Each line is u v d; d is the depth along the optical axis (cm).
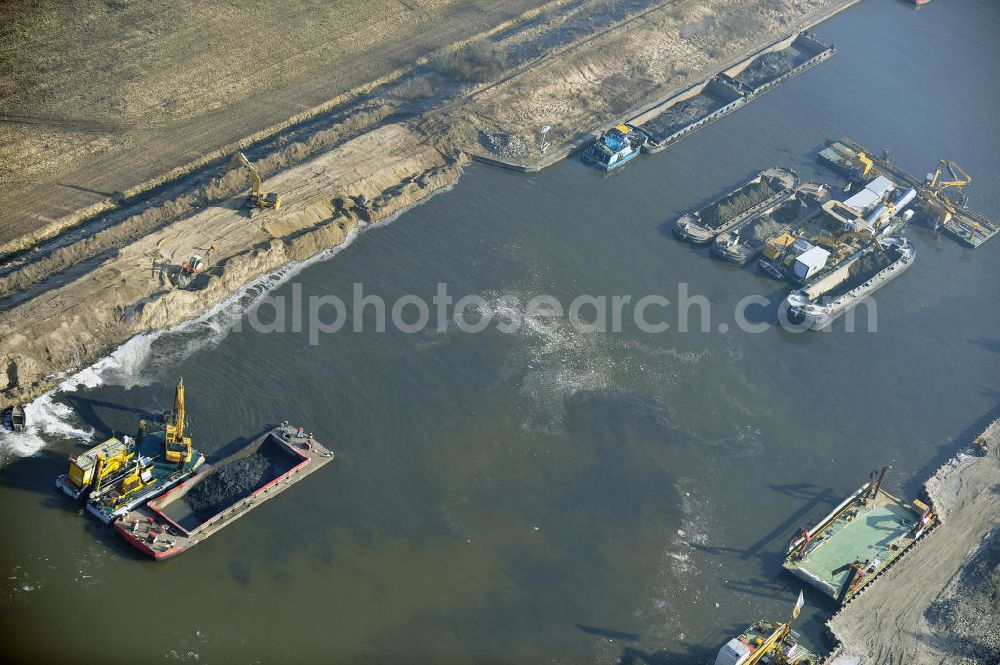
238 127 17238
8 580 10769
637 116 19300
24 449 11969
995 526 12875
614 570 11844
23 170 15550
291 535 11619
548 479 12719
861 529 12606
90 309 13325
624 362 14400
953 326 16025
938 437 14112
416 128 17762
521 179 17400
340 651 10625
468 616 11131
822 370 14875
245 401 12950
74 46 18050
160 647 10419
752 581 11938
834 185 18562
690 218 17025
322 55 19288
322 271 14925
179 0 19438
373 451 12669
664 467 13100
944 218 17875
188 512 11694
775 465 13375
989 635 11569
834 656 11156
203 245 14662
